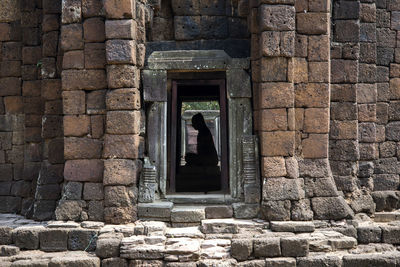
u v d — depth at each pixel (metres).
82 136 8.99
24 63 10.76
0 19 10.99
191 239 8.30
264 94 8.88
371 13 10.68
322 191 8.98
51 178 9.80
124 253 7.83
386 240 8.73
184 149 20.72
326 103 9.05
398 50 11.08
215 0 9.89
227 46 9.80
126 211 8.74
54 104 10.01
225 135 10.18
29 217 9.94
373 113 10.60
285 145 8.87
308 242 7.88
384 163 10.98
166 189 10.09
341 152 9.93
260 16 8.96
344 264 7.76
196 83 10.51
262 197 8.91
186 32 9.82
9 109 11.03
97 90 8.98
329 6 9.11
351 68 10.02
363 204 9.89
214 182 11.91
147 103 9.66
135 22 9.04
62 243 8.42
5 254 8.23
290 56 8.83
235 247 7.81
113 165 8.75
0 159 11.02
